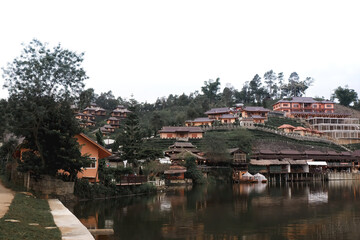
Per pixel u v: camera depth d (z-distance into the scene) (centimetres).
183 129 12231
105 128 15075
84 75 3894
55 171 3869
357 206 4388
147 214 3603
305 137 13375
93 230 2664
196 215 3625
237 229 2969
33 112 3478
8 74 3581
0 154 5972
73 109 3981
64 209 2841
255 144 11225
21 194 3322
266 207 4272
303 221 3356
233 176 9181
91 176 4572
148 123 16800
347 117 17975
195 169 8462
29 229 1847
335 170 11212
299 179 10075
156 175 7831
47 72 3688
